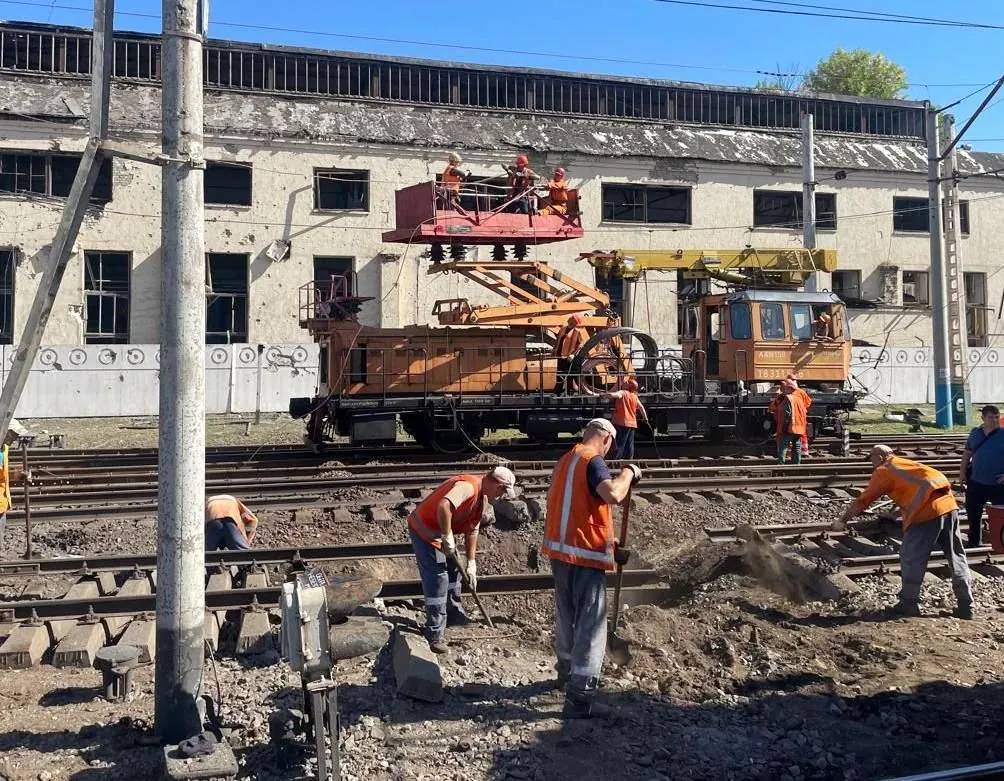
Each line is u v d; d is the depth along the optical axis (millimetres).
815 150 34844
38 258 26859
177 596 5086
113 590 8141
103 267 27828
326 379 15953
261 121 28641
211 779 4691
